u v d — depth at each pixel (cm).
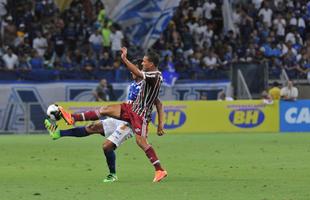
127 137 3328
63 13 8919
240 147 5525
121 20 8719
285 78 8681
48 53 8488
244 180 3350
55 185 3164
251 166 4056
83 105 7550
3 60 8056
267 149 5312
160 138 6712
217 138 6681
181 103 7700
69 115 3300
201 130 7738
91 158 4612
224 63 8731
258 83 8444
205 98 8425
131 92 3322
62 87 8031
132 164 4222
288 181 3297
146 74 3253
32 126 7788
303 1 9994
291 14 9719
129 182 3278
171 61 8475
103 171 3812
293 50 9238
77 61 8425
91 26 8812
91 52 8500
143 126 3281
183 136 7044
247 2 9744
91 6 9069
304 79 8719
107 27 8650
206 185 3145
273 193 2873
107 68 8188
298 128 7894
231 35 9275
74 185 3158
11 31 8419
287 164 4166
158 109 3381
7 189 3019
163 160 4469
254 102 7819
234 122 7794
